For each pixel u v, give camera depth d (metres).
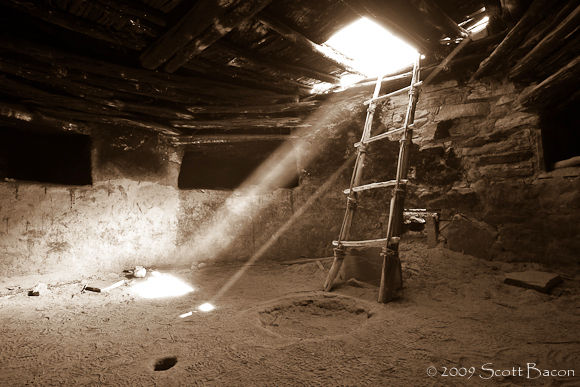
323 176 5.97
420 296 3.43
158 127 5.27
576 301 3.00
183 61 3.64
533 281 3.38
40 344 2.48
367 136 4.38
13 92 3.96
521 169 4.11
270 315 3.24
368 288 3.82
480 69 4.11
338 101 5.33
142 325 2.86
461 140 4.63
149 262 5.32
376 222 5.41
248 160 6.95
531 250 3.94
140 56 3.65
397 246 3.50
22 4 2.70
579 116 4.64
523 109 4.00
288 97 4.94
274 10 3.10
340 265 3.95
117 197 5.10
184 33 3.10
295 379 1.92
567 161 3.77
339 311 3.37
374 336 2.48
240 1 2.69
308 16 3.20
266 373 1.99
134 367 2.10
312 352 2.25
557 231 3.75
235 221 5.93
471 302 3.19
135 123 5.04
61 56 3.41
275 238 5.93
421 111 4.98
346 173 5.79
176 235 5.62
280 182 6.79
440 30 3.46
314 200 5.94
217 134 5.85
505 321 2.68
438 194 4.83
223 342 2.45
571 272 3.59
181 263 5.56
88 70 3.68
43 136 5.08
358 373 1.96
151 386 1.88
